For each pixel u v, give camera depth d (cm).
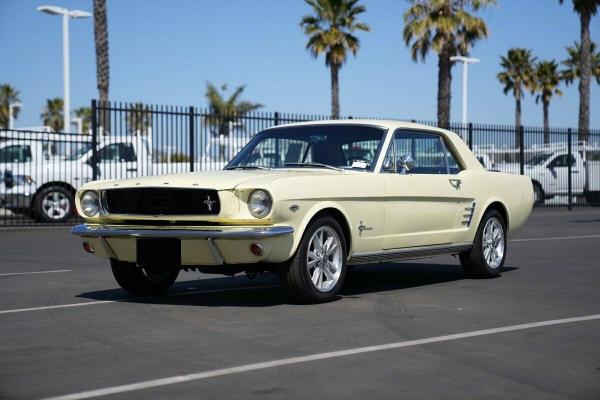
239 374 495
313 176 741
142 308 738
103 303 770
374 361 526
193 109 1967
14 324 661
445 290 852
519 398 446
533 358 536
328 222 751
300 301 751
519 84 6081
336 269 766
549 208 2689
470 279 949
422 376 489
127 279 797
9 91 7144
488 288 867
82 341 593
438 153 909
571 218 2181
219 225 708
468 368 509
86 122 7100
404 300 779
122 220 749
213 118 2064
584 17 3772
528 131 2536
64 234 1672
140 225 737
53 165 1961
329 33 3969
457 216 905
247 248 693
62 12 2625
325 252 757
